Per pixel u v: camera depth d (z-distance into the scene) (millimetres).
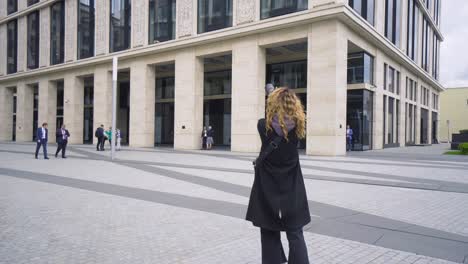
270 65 30188
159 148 29469
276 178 3004
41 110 41156
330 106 21031
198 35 26219
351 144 25766
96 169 13734
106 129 34062
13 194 8375
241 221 5996
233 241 4906
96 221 5965
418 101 40969
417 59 40281
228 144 32844
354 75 26000
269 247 3070
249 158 19172
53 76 39688
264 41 23734
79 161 17125
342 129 21688
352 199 8047
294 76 28812
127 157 19750
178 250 4516
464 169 14086
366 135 26359
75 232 5312
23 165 15062
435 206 7367
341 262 4133
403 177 11711
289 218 2982
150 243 4801
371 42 26359
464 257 4320
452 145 29422
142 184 10047
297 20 21531
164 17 29594
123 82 41750
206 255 4332
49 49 39688
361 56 25703
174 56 28891
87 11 35875
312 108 21672
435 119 52875
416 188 9586
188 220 6059
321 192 8945
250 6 24047
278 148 3002
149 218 6180
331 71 21016
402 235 5262
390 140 32406
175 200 7781
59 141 18922
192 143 27641
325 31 21266
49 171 12984
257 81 24047
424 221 6105
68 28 37344
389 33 30625
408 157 20031
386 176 11930
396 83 33750
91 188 9320
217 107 33781
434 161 17703
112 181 10602
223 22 25844
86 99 43781
